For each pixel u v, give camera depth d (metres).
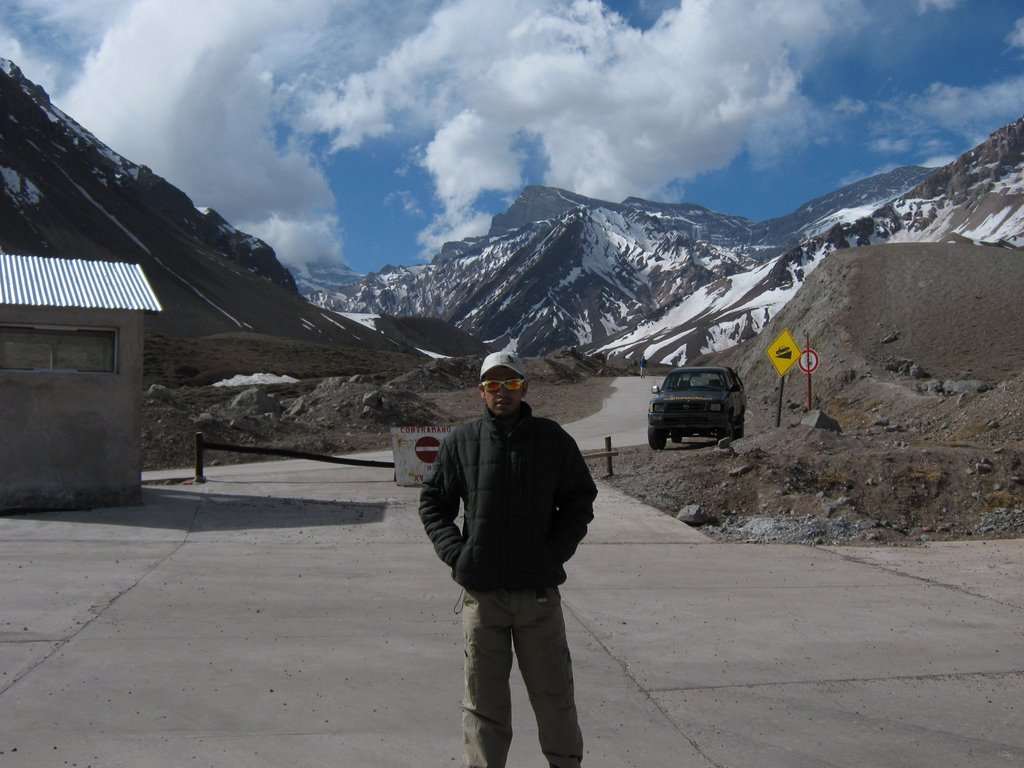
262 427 25.17
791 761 4.95
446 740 5.12
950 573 9.65
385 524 12.28
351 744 5.04
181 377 104.00
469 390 52.75
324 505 13.70
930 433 20.89
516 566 4.21
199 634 7.03
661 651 6.84
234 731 5.19
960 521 12.84
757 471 14.41
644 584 9.02
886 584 9.10
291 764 4.78
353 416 31.22
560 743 4.29
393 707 5.60
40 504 12.38
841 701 5.85
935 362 37.56
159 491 14.70
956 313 42.72
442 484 4.46
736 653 6.81
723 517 13.39
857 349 40.31
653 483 14.99
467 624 4.32
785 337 23.39
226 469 19.11
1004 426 18.81
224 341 135.50
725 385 22.67
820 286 53.16
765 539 11.77
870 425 24.36
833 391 35.16
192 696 5.71
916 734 5.33
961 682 6.22
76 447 12.58
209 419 23.12
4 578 8.70
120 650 6.59
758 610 8.04
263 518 12.51
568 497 4.43
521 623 4.25
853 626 7.54
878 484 13.72
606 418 37.72
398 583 8.87
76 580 8.69
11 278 12.77
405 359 145.38
